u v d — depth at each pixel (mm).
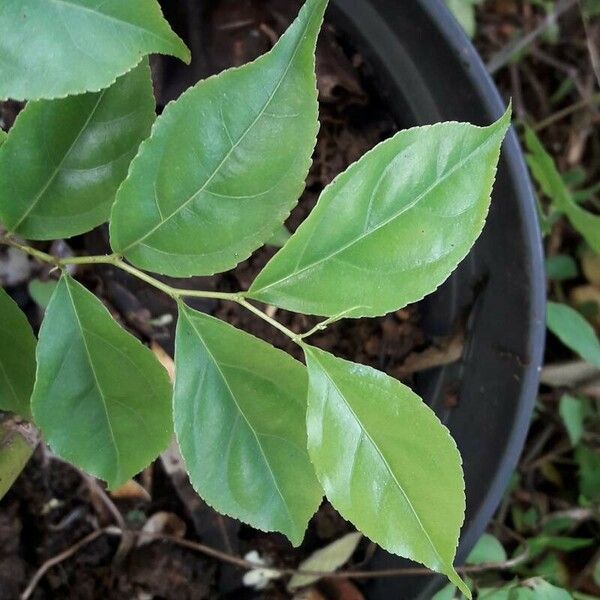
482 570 570
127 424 391
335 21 498
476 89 468
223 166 359
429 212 360
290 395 381
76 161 375
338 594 515
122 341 380
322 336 510
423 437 364
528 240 465
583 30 698
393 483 366
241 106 354
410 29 479
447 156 358
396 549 365
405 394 365
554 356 652
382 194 359
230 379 380
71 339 379
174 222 365
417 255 362
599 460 634
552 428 648
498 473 472
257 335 507
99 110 371
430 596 490
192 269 372
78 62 342
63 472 509
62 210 378
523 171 463
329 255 364
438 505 364
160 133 353
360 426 366
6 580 495
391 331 512
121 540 513
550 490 652
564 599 502
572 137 696
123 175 379
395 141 356
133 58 346
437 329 506
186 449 376
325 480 363
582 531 640
